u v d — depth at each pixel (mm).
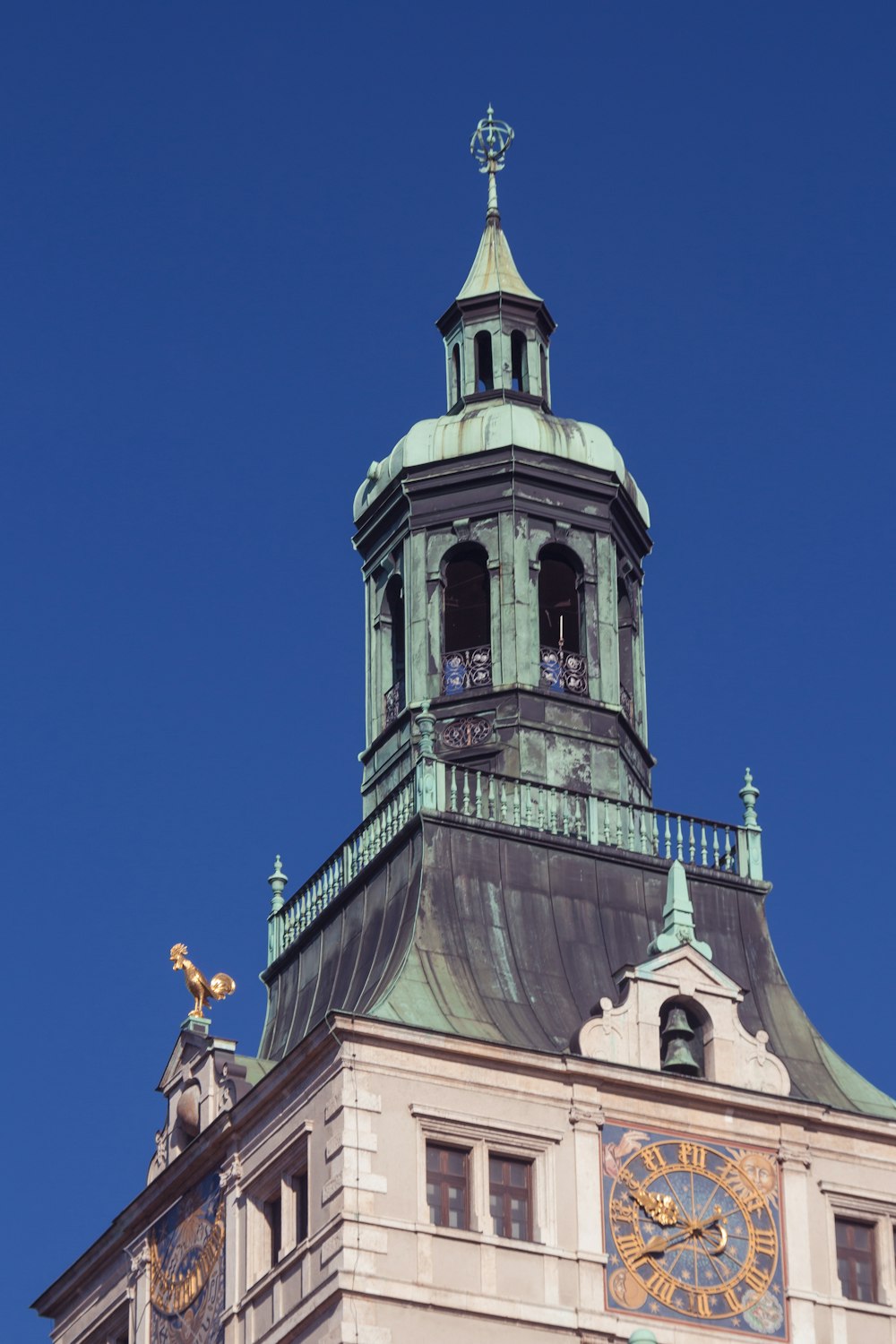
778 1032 78062
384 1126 72250
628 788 82125
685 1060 75562
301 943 80750
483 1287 71625
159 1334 76938
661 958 76375
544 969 76812
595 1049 74812
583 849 79000
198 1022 79312
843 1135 76062
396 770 81750
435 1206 72062
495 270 87000
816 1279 74500
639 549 85562
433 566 82875
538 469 83312
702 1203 74125
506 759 80625
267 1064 77625
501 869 78062
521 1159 73250
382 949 77250
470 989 75562
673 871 78250
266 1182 74125
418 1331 70750
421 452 83812
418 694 81938
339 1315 70375
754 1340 73250
